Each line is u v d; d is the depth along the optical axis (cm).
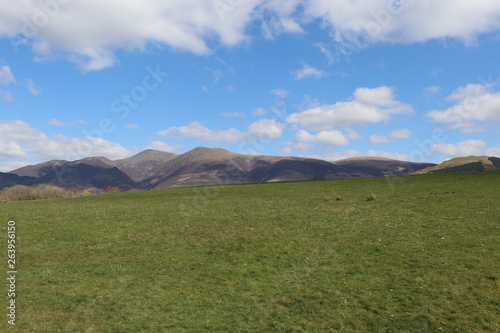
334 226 2294
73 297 1285
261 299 1231
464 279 1291
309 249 1797
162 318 1111
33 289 1369
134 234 2267
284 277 1431
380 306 1134
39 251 1911
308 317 1091
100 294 1312
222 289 1331
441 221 2255
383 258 1592
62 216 3000
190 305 1202
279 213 2905
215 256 1752
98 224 2609
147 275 1508
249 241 2002
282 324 1054
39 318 1126
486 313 1049
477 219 2238
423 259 1533
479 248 1631
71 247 1988
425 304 1126
